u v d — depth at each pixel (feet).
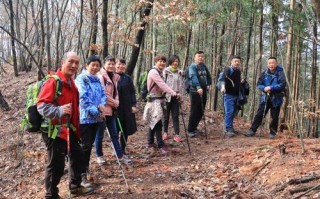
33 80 53.31
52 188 16.83
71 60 16.55
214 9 38.63
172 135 31.30
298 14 39.19
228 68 30.76
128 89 23.75
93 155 25.00
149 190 18.90
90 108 19.30
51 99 15.78
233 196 17.54
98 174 21.29
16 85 51.70
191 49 65.98
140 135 30.99
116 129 22.63
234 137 30.63
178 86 28.63
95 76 20.35
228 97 31.14
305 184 17.01
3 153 27.66
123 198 17.93
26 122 16.57
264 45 67.00
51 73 16.96
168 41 67.26
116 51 54.13
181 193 18.21
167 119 29.09
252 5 41.14
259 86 30.19
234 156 23.93
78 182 18.16
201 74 30.48
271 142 26.91
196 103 30.42
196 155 25.39
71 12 52.85
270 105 29.84
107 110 21.67
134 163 23.54
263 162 21.31
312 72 55.31
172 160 24.38
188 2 36.83
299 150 22.30
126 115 23.52
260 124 30.73
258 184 18.81
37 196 20.25
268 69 29.96
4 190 22.47
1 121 35.65
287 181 17.47
